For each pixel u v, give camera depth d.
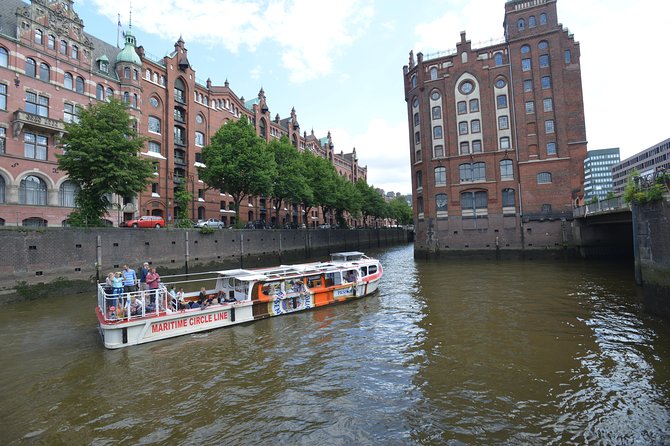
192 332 15.60
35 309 20.36
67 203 35.44
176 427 8.59
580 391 9.74
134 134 29.28
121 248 27.84
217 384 10.80
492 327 15.52
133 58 42.06
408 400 9.57
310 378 11.08
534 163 41.84
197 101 52.38
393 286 26.66
